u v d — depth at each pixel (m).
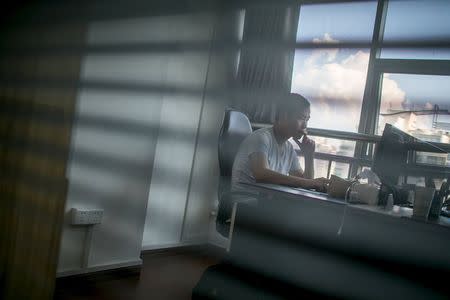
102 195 2.67
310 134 3.51
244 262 2.05
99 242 2.68
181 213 3.65
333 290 1.77
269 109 3.70
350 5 3.59
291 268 1.91
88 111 2.52
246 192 2.14
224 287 2.09
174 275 3.03
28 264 2.24
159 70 2.94
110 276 2.75
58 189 2.28
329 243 1.80
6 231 2.29
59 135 2.29
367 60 3.52
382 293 1.65
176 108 3.46
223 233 2.21
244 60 3.82
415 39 3.35
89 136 2.54
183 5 3.24
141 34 2.79
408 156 2.04
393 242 1.63
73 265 2.57
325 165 3.64
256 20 3.81
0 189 2.36
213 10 3.65
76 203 2.53
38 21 2.41
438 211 1.73
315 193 1.83
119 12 2.63
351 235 1.74
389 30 3.46
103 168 2.65
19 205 2.29
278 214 1.96
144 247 3.35
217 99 3.83
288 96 2.36
